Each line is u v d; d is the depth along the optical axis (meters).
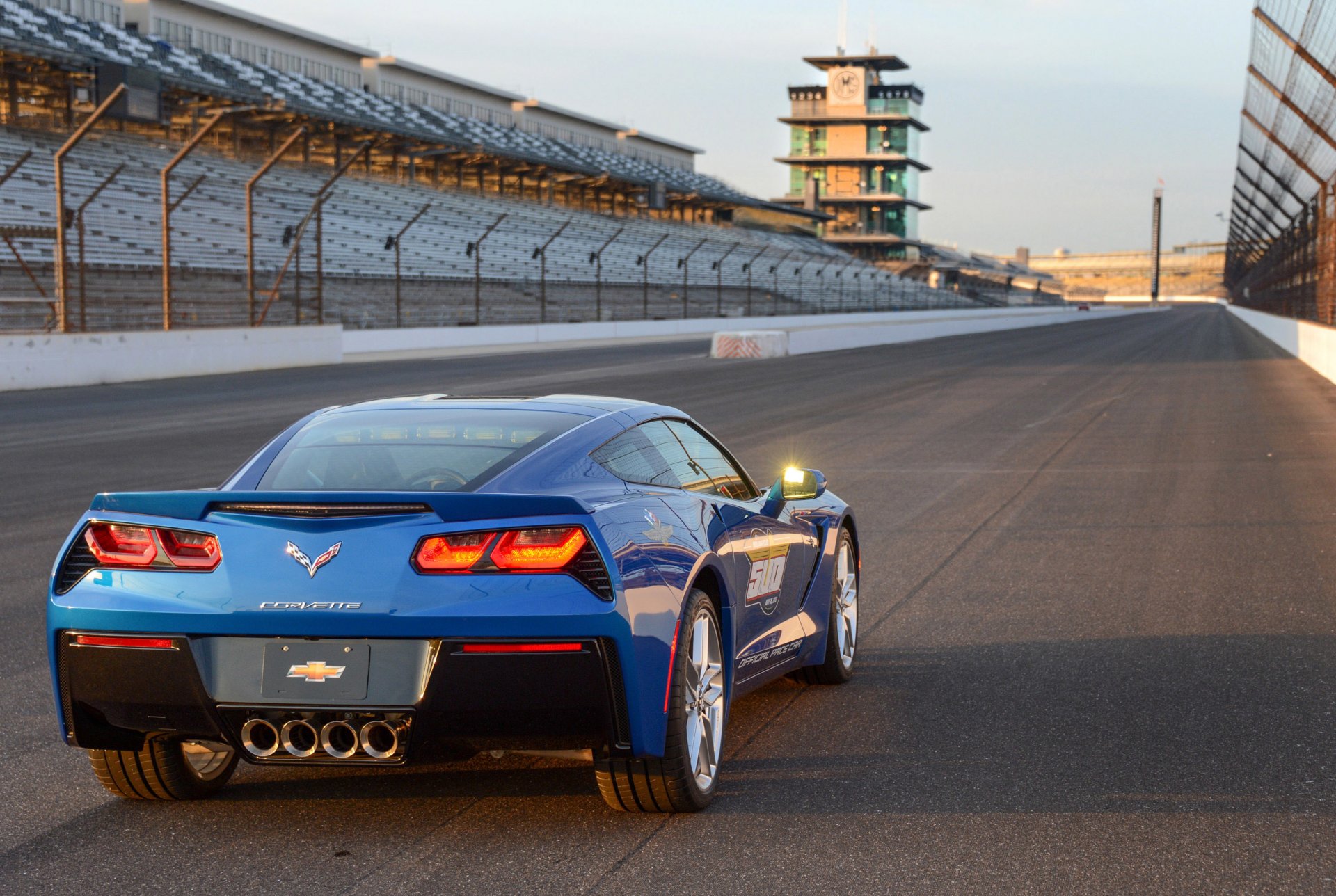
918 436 28.50
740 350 72.38
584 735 5.88
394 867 5.89
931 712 8.56
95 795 7.03
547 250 124.94
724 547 7.07
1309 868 5.82
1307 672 9.54
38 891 5.64
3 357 45.19
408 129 120.31
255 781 7.25
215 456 25.11
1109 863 5.89
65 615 6.05
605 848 6.10
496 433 6.91
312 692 5.78
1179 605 11.96
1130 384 46.47
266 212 94.69
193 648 5.85
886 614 11.66
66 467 23.33
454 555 5.75
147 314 70.94
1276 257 90.38
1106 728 8.14
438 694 5.68
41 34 89.12
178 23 112.12
